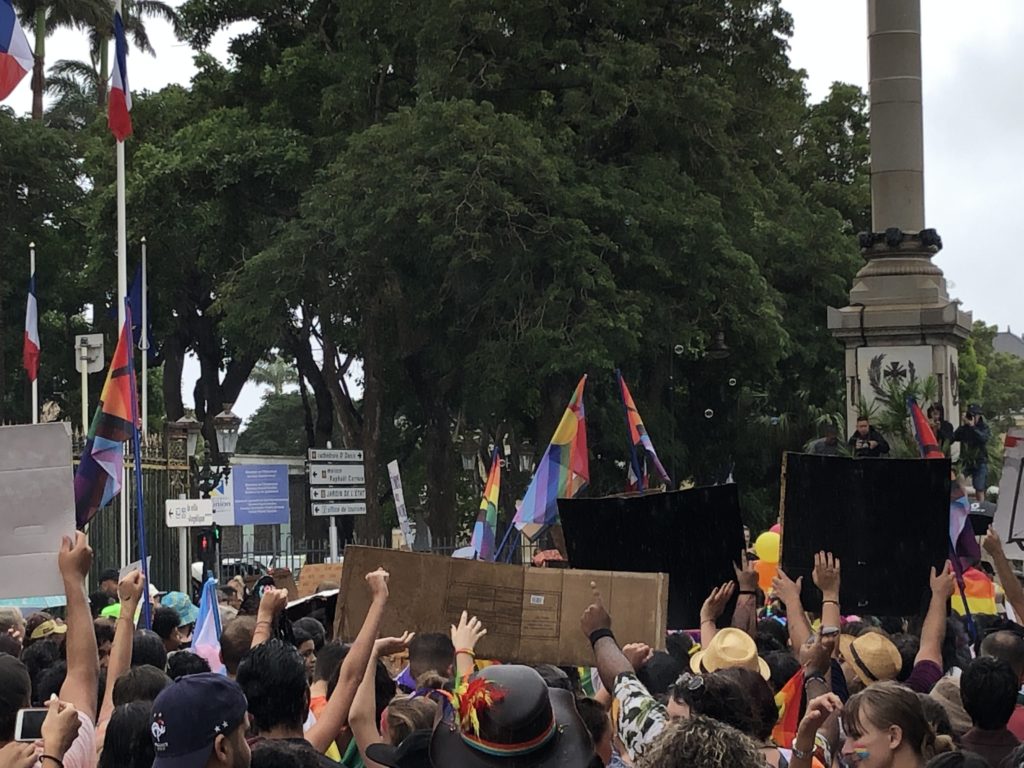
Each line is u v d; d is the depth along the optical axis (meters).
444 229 36.50
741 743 4.35
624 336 36.22
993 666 6.70
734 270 38.31
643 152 40.00
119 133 25.59
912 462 9.01
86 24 60.47
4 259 54.50
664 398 46.06
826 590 8.09
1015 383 107.38
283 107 44.34
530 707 4.66
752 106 41.88
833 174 54.06
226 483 31.48
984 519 15.45
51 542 7.23
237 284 39.59
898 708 5.65
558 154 37.75
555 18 39.38
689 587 9.38
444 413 44.41
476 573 7.79
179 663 8.01
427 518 44.62
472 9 38.16
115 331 57.16
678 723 4.45
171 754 4.58
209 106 47.94
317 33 43.59
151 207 42.56
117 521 26.02
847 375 27.48
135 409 11.29
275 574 17.91
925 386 25.47
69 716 4.93
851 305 27.64
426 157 36.16
